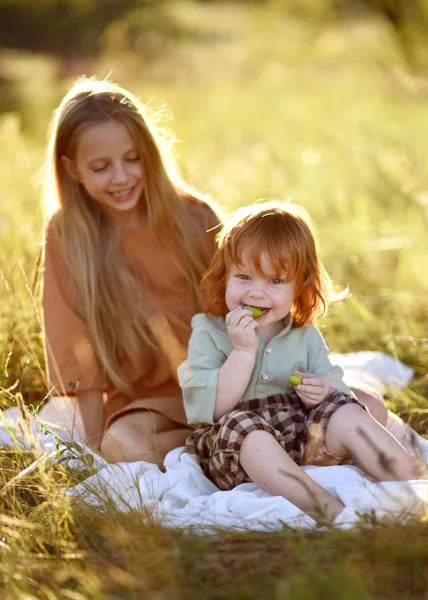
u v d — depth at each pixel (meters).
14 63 12.61
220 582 1.77
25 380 3.08
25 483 2.29
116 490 2.24
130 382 2.91
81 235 2.86
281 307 2.42
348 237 4.99
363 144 6.71
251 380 2.45
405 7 10.38
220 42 15.49
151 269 2.94
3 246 4.04
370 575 1.74
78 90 2.81
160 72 12.73
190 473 2.37
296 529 1.95
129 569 1.83
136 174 2.76
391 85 10.31
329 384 2.49
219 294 2.53
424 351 3.48
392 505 2.02
